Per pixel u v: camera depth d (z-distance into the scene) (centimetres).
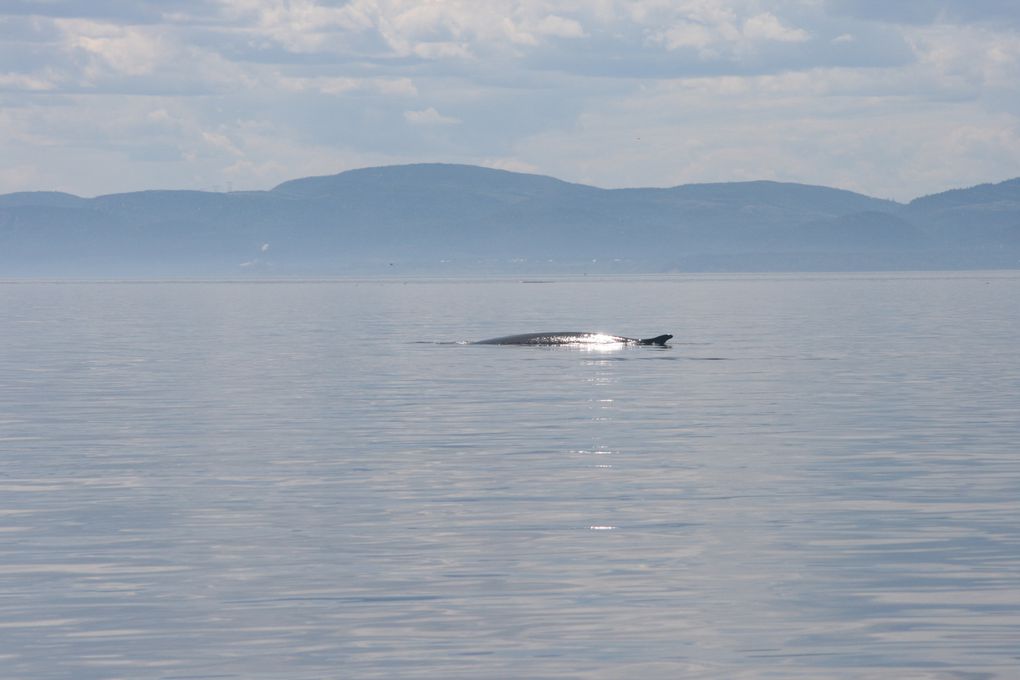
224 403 11700
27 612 4881
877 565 5469
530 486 7338
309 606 4947
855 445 8862
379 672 4234
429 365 15838
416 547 5859
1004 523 6278
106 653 4425
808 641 4478
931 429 9669
